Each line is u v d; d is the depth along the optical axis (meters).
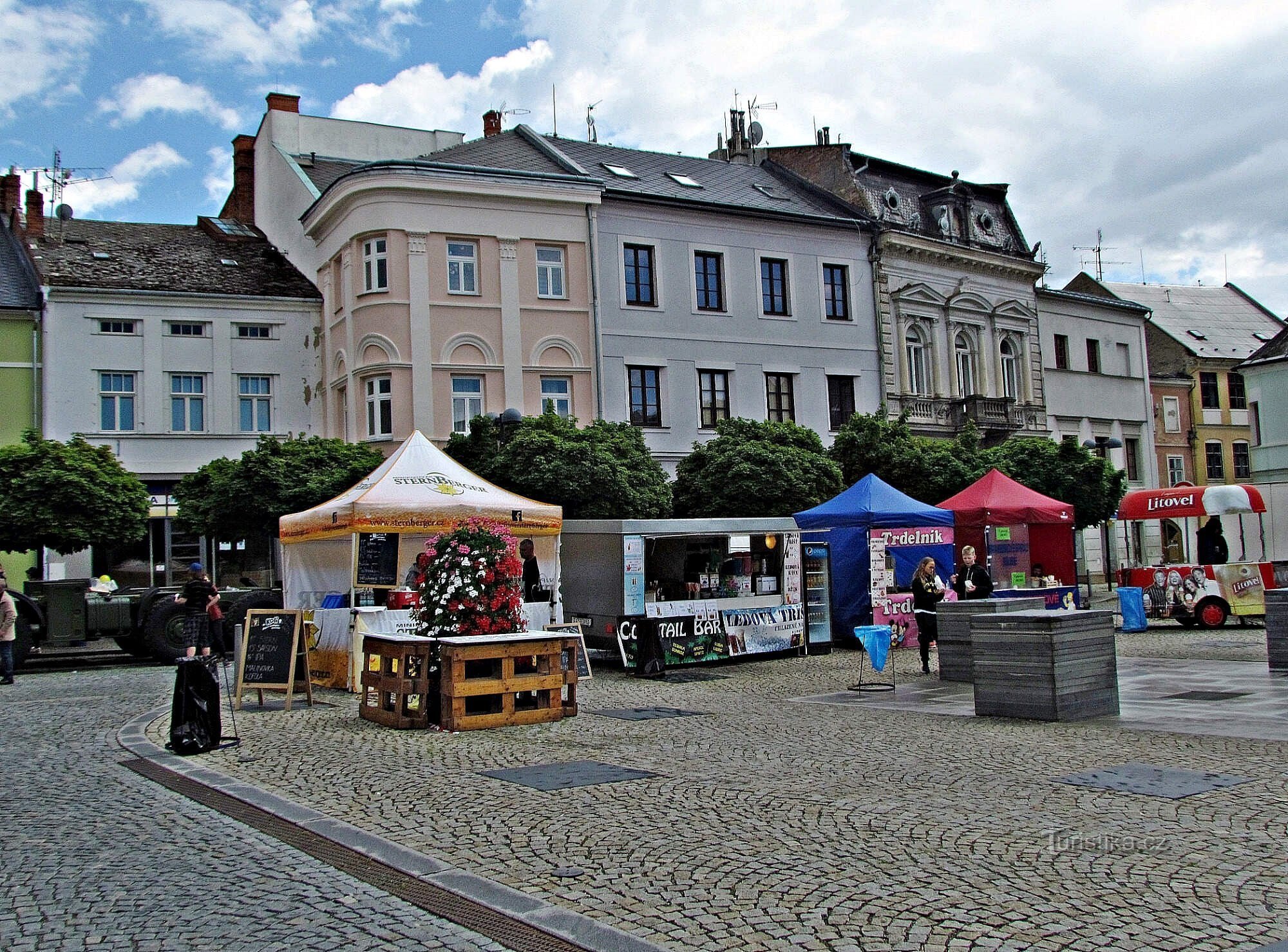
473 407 29.12
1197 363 51.19
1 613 17.19
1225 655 17.56
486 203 29.45
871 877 5.93
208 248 33.91
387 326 28.30
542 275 30.28
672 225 32.47
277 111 35.50
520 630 12.38
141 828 7.49
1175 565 23.42
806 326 34.81
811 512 21.28
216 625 14.78
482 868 6.32
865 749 9.89
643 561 18.25
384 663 12.17
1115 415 45.31
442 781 8.77
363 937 5.27
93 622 20.20
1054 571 24.95
